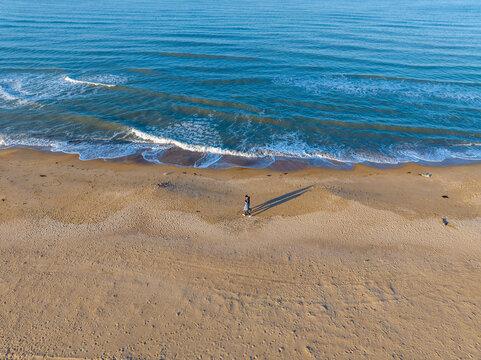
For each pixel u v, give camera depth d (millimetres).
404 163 21547
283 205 16906
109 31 55938
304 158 22172
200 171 20484
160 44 47938
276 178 19734
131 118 27094
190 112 28141
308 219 15781
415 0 123688
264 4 99375
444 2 117000
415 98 30844
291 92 32156
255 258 13336
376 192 18156
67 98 30469
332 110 28625
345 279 12305
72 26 59406
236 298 11523
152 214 15930
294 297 11555
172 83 34000
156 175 19797
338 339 10148
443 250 13734
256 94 31656
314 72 37375
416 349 9844
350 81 34938
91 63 39844
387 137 24656
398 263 13062
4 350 9672
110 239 14219
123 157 21969
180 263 12992
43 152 22281
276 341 10102
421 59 41844
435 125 26078
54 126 25672
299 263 13094
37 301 11203
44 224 14992
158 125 26094
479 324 10508
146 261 13039
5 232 14406
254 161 21797
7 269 12453
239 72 37188
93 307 11047
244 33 55375
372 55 43531
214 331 10383
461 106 29125
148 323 10578
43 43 47750
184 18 69625
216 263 13031
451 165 21172
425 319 10719
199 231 14867
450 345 9922
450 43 49406
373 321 10672
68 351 9695
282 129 25703
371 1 115750
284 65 39406
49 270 12477
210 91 32219
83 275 12297
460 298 11430
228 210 16469
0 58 40906
